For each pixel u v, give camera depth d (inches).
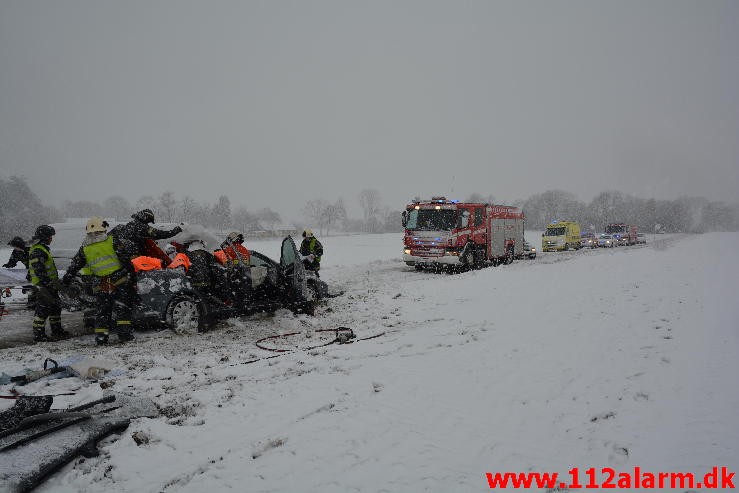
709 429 161.9
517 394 196.1
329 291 489.4
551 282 513.3
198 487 129.8
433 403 186.2
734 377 211.2
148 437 155.4
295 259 361.4
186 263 316.5
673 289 455.2
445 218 703.7
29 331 315.3
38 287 282.7
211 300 325.7
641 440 155.6
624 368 227.0
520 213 916.0
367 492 127.1
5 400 183.0
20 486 122.6
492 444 153.7
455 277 580.4
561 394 195.8
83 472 136.3
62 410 166.9
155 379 213.2
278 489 128.6
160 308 298.5
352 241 2556.6
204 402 185.8
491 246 785.6
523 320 338.0
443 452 148.3
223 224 3983.8
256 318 360.8
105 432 154.5
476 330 310.7
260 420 169.8
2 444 139.8
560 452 149.1
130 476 134.5
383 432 161.2
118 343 279.7
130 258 285.0
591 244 1534.2
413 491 127.6
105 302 274.5
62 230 387.9
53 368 213.9
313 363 238.7
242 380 213.3
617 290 454.9
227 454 146.6
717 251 990.4
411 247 719.1
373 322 347.9
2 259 1115.3
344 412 177.0
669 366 228.4
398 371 224.5
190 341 286.7
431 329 316.8
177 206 4035.4
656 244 1562.5
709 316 335.3
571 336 290.5
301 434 159.3
